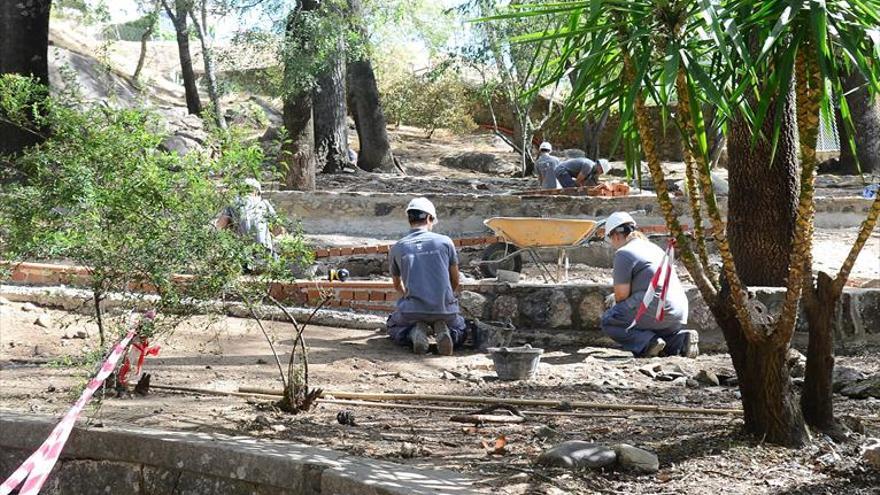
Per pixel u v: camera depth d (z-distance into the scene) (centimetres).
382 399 687
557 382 781
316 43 1942
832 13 473
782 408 548
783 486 486
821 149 3005
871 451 516
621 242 930
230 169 648
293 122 1916
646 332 907
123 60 3934
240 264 640
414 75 3609
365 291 1064
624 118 462
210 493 521
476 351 923
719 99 457
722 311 554
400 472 487
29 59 1579
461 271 1365
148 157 638
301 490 492
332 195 1644
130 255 629
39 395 665
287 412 642
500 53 2555
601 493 473
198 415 616
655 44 477
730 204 1009
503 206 1669
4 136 1428
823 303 557
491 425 623
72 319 960
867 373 796
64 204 636
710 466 516
